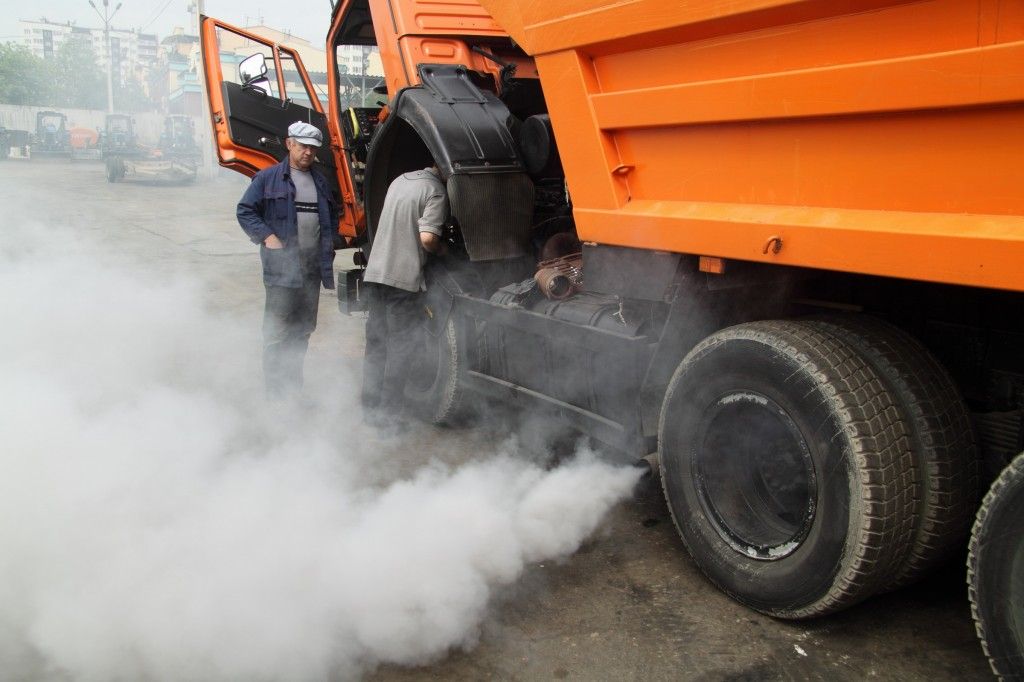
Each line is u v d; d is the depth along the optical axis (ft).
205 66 18.97
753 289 9.86
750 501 9.66
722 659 8.59
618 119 9.58
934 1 6.63
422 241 14.06
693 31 8.45
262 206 15.78
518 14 10.46
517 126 13.89
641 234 9.69
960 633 8.93
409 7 15.33
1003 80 6.26
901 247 7.16
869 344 8.57
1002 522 7.13
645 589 9.94
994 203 6.61
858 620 9.19
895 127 7.14
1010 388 8.59
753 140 8.35
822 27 7.44
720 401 9.45
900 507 8.17
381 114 16.55
